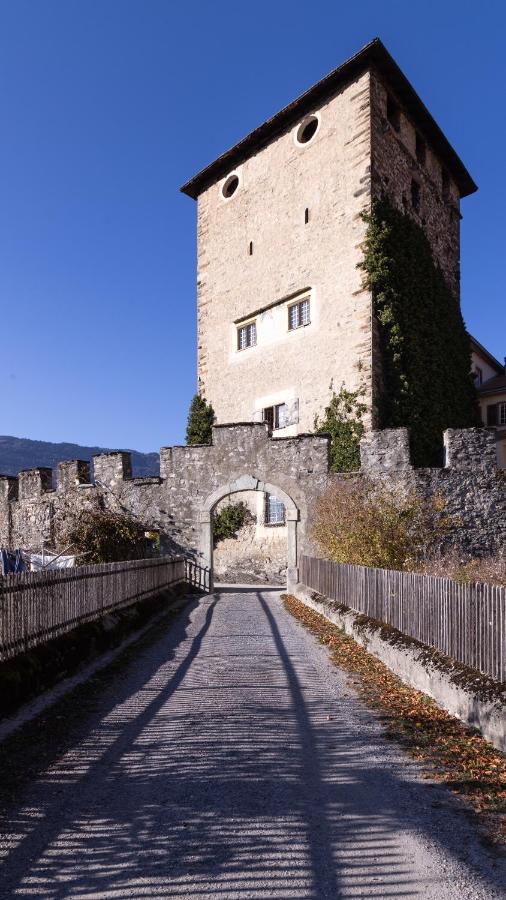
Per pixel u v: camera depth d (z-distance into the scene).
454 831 4.38
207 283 31.44
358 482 19.61
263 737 6.33
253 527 26.41
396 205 25.67
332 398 24.61
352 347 24.16
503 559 16.58
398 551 15.94
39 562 19.41
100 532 21.81
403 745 6.13
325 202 25.94
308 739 6.30
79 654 9.52
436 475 19.02
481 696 6.46
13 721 6.81
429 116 27.66
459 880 3.75
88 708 7.33
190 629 13.27
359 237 24.36
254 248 29.16
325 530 17.72
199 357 31.38
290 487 21.14
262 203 29.00
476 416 29.33
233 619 14.68
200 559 21.86
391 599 10.27
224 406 29.73
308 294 26.19
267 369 27.80
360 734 6.46
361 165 24.50
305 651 10.80
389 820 4.54
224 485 21.91
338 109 25.70
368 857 4.02
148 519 22.70
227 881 3.72
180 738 6.28
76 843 4.18
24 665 7.70
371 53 24.11
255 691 8.12
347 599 13.22
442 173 30.44
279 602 18.22
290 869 3.86
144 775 5.34
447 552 17.30
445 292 28.05
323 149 26.23
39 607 8.77
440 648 8.16
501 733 5.96
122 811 4.65
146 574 15.84
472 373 29.83
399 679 8.80
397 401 23.67
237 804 4.77
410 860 3.98
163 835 4.29
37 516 26.30
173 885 3.68
